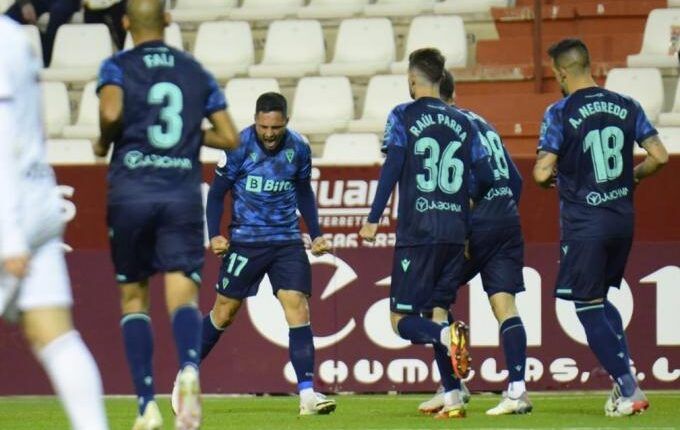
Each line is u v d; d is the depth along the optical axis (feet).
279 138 104.73
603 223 97.30
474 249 103.35
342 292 124.98
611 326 99.50
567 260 98.37
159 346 126.41
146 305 77.56
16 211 54.75
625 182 98.37
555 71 99.71
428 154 95.86
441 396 103.19
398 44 179.22
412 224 95.91
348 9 181.16
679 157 122.93
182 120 74.28
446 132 96.32
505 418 98.78
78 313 127.13
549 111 98.48
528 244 124.16
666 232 123.24
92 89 170.50
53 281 57.82
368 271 124.67
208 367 126.21
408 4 179.83
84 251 127.34
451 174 96.12
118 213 73.87
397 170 95.76
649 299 123.34
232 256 105.91
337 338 125.08
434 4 178.70
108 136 74.38
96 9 180.96
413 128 96.07
